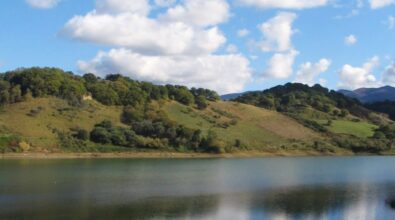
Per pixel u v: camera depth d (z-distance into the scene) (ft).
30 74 615.16
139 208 196.95
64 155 481.87
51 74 634.84
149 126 567.18
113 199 216.95
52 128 528.22
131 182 284.00
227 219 179.93
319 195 240.53
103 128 538.88
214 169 392.47
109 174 327.88
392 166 455.22
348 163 496.23
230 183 289.12
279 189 263.08
